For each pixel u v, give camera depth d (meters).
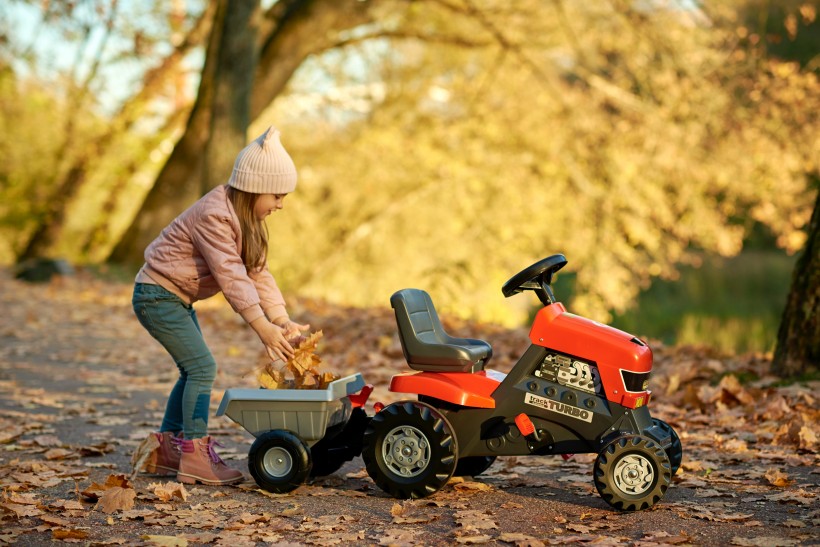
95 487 4.41
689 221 22.38
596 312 22.91
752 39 18.14
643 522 3.93
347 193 24.28
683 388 7.07
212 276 4.64
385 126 24.38
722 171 20.61
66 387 7.78
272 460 4.48
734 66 19.86
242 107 15.91
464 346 4.48
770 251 30.27
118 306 14.05
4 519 3.99
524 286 4.40
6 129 23.52
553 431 4.31
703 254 28.56
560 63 23.08
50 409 6.77
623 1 20.42
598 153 22.33
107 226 24.69
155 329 4.64
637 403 4.23
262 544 3.70
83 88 21.39
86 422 6.34
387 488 4.37
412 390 4.43
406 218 24.16
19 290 15.96
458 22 23.23
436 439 4.27
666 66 20.70
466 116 24.27
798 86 18.94
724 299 26.64
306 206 24.67
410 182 24.45
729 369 7.23
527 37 22.47
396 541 3.70
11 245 25.39
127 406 6.98
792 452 5.18
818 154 19.23
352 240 24.38
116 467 5.08
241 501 4.36
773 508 4.11
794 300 6.80
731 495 4.35
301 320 11.42
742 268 28.48
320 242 24.80
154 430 6.10
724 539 3.66
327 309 12.76
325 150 24.56
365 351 9.39
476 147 23.56
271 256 24.38
